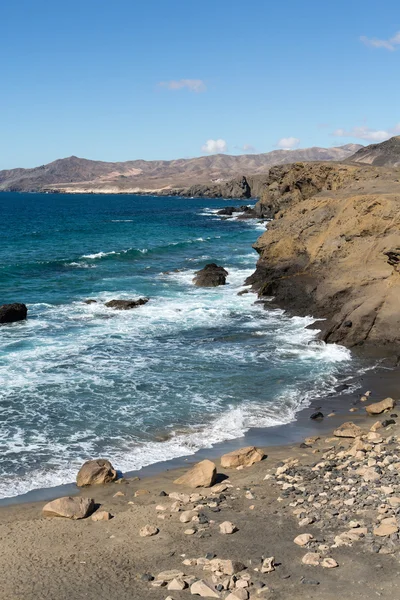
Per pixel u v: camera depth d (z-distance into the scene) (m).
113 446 16.50
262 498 12.77
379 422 17.45
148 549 10.66
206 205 181.00
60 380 21.58
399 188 35.28
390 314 25.67
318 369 23.16
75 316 31.92
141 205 184.38
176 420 18.28
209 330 28.98
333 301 29.88
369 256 29.52
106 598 9.05
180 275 45.72
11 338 27.30
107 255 55.62
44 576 9.86
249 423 18.23
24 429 17.42
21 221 107.06
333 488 12.70
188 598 8.84
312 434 17.42
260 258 39.69
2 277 44.12
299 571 9.43
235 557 10.12
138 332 28.66
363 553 9.84
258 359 24.36
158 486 14.05
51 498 13.60
